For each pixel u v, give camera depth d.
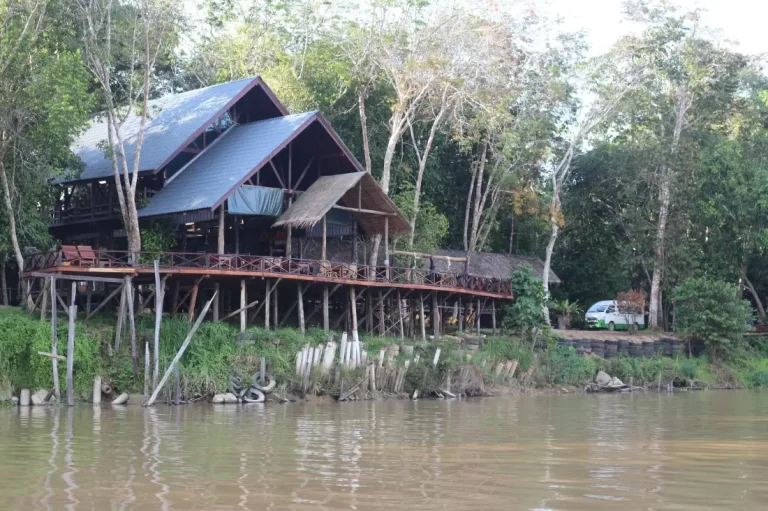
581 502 11.03
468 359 35.00
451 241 53.69
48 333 27.33
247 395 28.77
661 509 10.69
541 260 54.59
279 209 35.88
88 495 11.35
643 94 50.78
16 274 37.78
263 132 37.03
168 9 33.59
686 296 47.16
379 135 48.59
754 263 55.97
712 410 27.08
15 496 11.28
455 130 47.59
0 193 32.84
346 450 15.89
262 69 50.59
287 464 14.03
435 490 11.74
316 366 30.28
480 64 43.44
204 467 13.67
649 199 53.59
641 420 23.00
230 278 31.48
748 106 56.56
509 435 18.70
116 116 39.53
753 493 11.77
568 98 48.69
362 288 35.06
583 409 27.00
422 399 31.69
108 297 29.22
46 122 31.11
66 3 31.98
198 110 37.88
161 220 35.53
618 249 56.16
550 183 55.62
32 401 26.38
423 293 37.28
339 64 43.94
